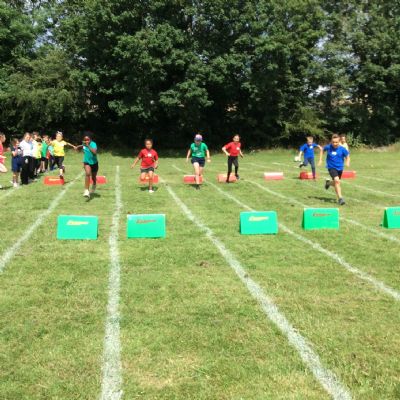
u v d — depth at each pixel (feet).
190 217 30.78
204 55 98.02
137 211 32.96
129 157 101.76
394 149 121.60
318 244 23.79
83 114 105.70
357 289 17.34
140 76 93.76
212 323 14.35
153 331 13.80
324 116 119.65
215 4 96.12
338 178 35.88
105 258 21.18
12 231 26.43
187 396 10.64
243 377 11.37
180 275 18.88
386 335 13.57
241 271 19.44
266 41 97.25
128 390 10.87
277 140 117.60
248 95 108.99
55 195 40.52
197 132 112.16
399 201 37.83
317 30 110.93
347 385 11.07
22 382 11.22
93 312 15.17
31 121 109.60
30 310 15.35
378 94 120.26
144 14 96.32
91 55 97.14
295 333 13.71
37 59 108.47
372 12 116.98
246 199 38.65
